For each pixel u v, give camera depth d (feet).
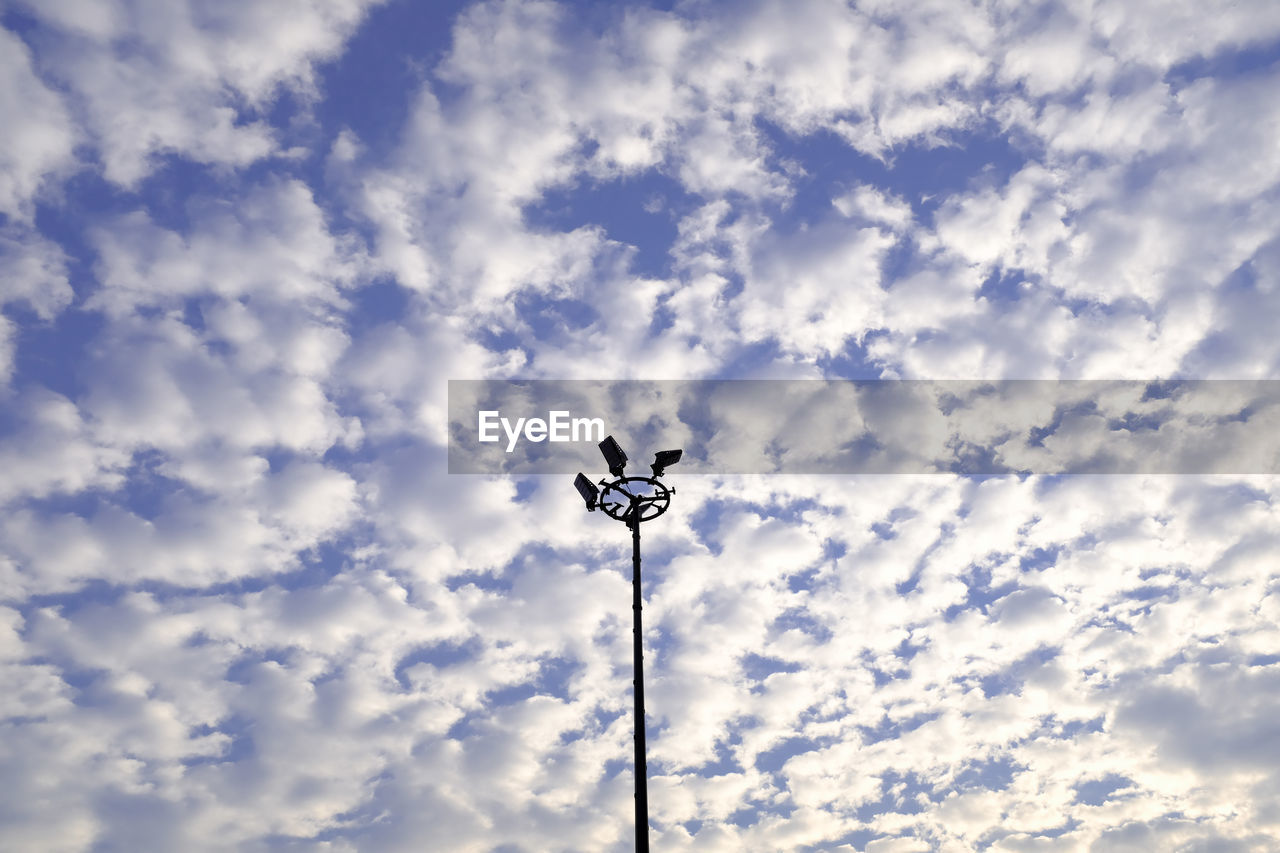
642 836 62.80
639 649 72.90
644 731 68.13
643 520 81.46
